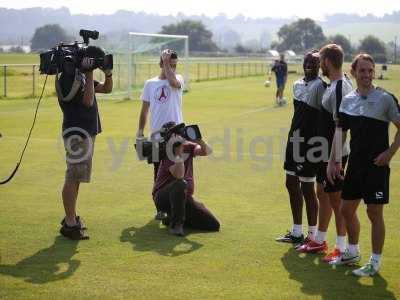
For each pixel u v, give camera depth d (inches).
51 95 1064.2
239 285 212.8
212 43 4675.2
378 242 222.1
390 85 1453.0
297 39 4842.5
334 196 236.7
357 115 217.2
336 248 238.8
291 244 261.4
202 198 346.3
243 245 259.0
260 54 3905.0
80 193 353.1
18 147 513.3
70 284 211.6
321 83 244.5
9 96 1015.6
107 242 261.0
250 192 362.3
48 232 274.2
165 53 304.8
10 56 3024.1
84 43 267.0
